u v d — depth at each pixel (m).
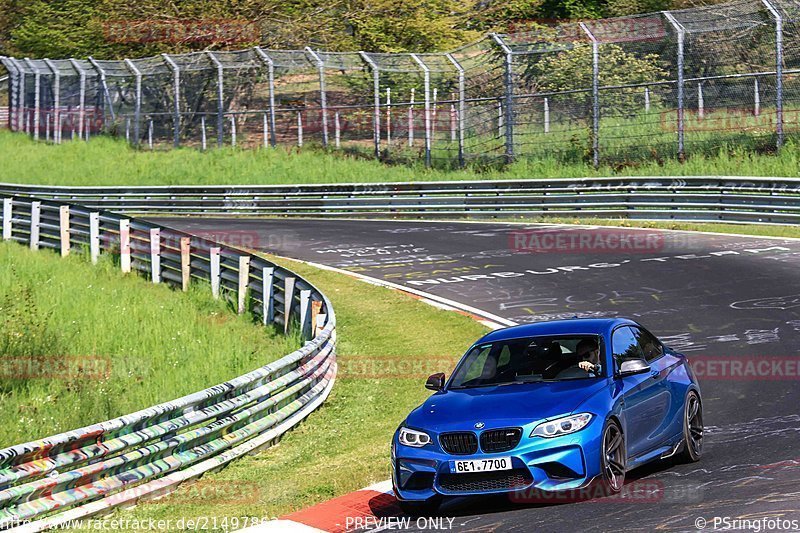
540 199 71.50
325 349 34.12
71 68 119.31
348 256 61.09
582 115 89.81
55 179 104.31
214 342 39.03
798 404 26.97
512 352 21.45
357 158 97.44
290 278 41.97
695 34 86.00
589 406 18.91
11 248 61.44
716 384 30.45
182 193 88.94
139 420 22.53
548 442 18.41
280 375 29.86
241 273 46.28
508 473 18.53
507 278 51.38
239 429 26.58
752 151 75.69
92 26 133.50
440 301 47.31
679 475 20.59
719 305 41.94
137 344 39.06
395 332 42.75
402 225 73.50
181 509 21.27
